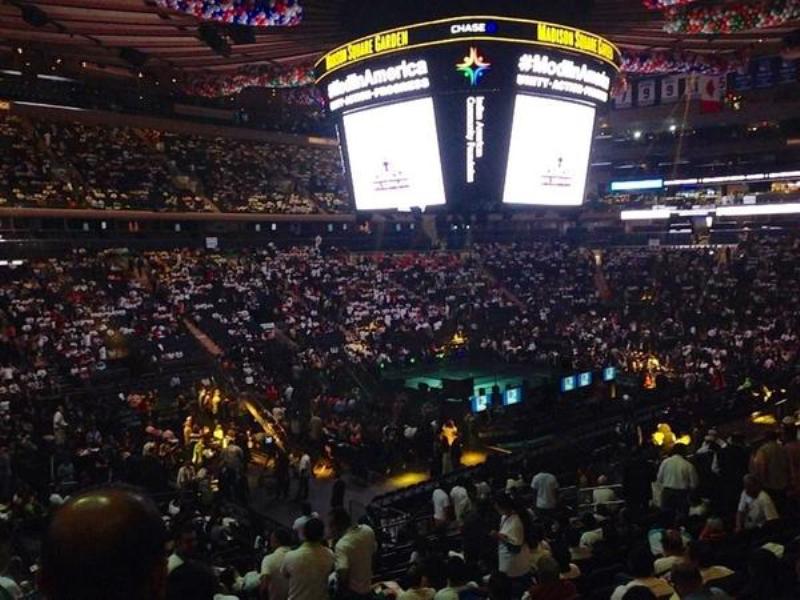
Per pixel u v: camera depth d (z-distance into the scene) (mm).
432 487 16328
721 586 6301
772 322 36656
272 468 21703
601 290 48125
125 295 35156
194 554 7309
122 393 27203
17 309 30750
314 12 16562
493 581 5684
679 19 17234
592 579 7492
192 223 46031
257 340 34406
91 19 15750
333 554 7047
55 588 1582
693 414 19906
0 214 36438
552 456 18328
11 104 42875
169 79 22250
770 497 9602
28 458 18391
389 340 36156
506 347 35281
